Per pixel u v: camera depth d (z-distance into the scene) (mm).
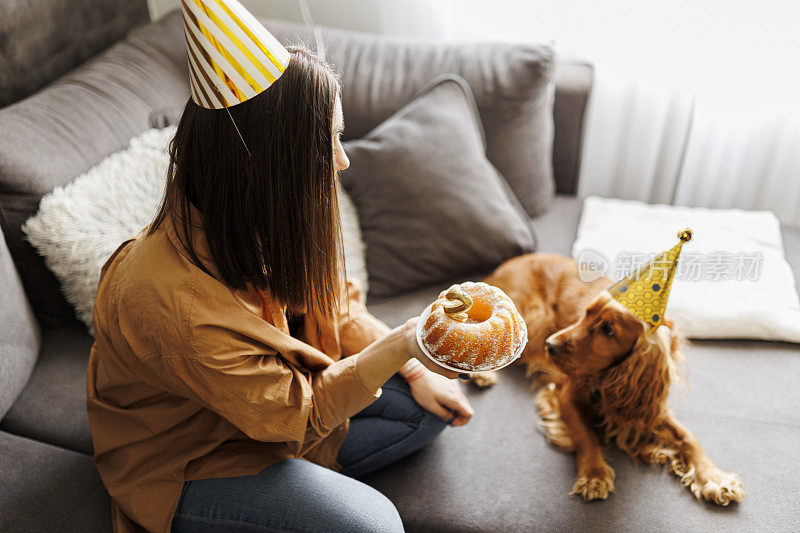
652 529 1000
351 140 1626
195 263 835
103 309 887
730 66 1788
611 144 2055
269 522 927
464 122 1491
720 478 1039
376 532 925
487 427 1193
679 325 1339
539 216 1725
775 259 1475
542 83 1548
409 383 1145
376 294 1471
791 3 1663
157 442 960
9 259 1158
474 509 1056
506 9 1894
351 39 1665
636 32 1828
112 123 1340
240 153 763
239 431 975
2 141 1137
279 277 867
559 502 1051
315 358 965
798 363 1275
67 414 1158
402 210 1449
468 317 918
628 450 1132
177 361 839
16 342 1153
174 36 1604
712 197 2021
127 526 957
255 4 2094
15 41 1373
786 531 982
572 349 1102
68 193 1188
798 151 1855
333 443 1095
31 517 971
